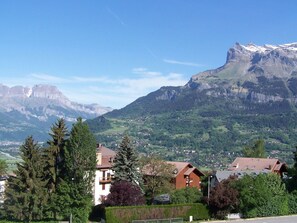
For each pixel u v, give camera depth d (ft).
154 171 310.24
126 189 253.24
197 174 374.02
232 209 273.95
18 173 239.50
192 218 263.08
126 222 244.63
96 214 259.80
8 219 243.81
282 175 409.08
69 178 242.99
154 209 253.24
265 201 277.23
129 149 281.54
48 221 241.76
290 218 276.00
